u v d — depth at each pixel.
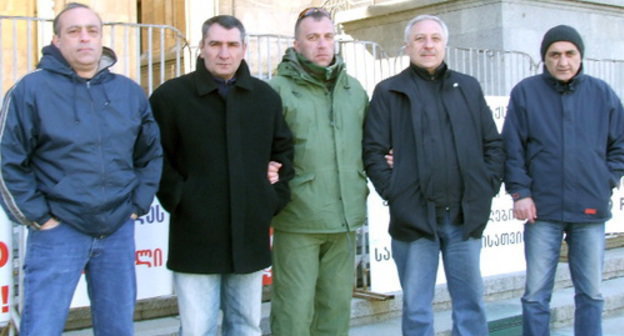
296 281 4.04
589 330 4.58
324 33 4.03
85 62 3.40
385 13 10.43
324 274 4.21
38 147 3.38
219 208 3.70
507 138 4.57
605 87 4.54
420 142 4.04
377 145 4.13
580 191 4.41
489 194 4.15
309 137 4.02
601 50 10.38
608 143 4.57
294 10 12.95
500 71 8.52
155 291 4.96
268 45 6.09
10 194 3.30
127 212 3.50
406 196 4.06
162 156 3.67
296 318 4.03
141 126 3.59
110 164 3.43
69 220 3.37
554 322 6.05
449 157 4.05
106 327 3.56
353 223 4.07
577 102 4.46
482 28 9.49
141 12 13.78
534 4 9.61
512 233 6.51
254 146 3.79
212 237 3.69
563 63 4.40
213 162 3.71
